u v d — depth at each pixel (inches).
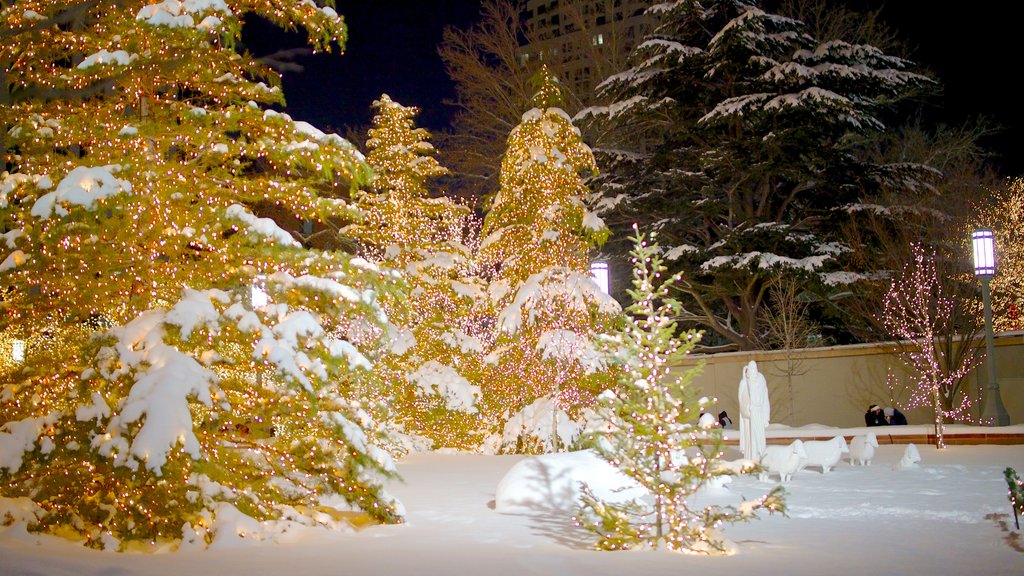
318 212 471.8
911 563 328.5
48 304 440.1
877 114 1541.6
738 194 1400.1
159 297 450.0
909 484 566.9
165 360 388.8
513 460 832.3
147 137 450.9
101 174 396.2
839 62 1294.3
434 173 1026.1
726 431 997.2
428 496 556.4
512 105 1695.4
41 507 397.4
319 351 429.7
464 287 1018.1
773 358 1211.2
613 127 1423.5
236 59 486.9
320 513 436.8
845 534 396.2
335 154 457.1
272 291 442.0
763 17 1293.1
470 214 1184.8
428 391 939.3
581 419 906.1
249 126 465.7
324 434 437.1
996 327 1158.3
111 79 455.8
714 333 1588.3
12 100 483.2
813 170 1307.8
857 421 1151.0
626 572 314.2
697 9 1354.6
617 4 1875.0
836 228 1314.0
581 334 910.4
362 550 367.6
